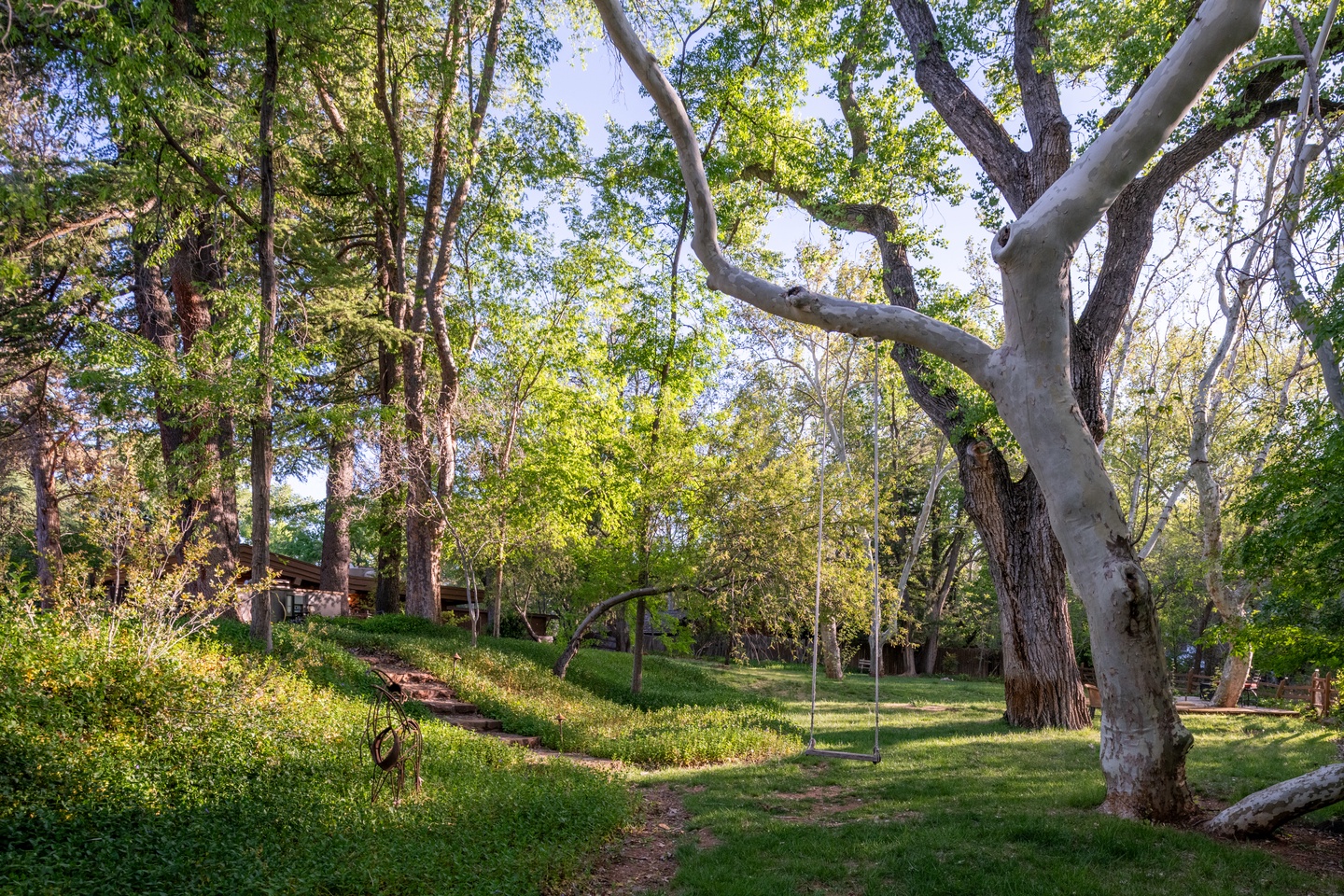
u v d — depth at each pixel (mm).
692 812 8930
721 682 24906
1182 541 32844
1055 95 14625
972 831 7449
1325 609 10367
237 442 15734
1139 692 7695
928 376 15422
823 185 17203
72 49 13422
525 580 23078
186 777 7422
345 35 20266
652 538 19828
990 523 15453
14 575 10031
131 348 13156
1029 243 7352
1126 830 7180
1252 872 6363
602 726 14797
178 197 15617
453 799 7980
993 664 42781
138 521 10664
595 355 22984
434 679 16234
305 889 5371
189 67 14555
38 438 24672
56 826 5910
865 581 21844
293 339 18359
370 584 37906
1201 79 6621
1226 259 12281
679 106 8109
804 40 18297
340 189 24922
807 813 8797
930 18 15586
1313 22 12406
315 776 8289
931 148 15883
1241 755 11844
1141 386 22141
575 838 7289
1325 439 8750
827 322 8430
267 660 11922
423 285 22688
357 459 25844
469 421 22203
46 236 16359
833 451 28094
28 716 7410
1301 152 11078
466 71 22297
